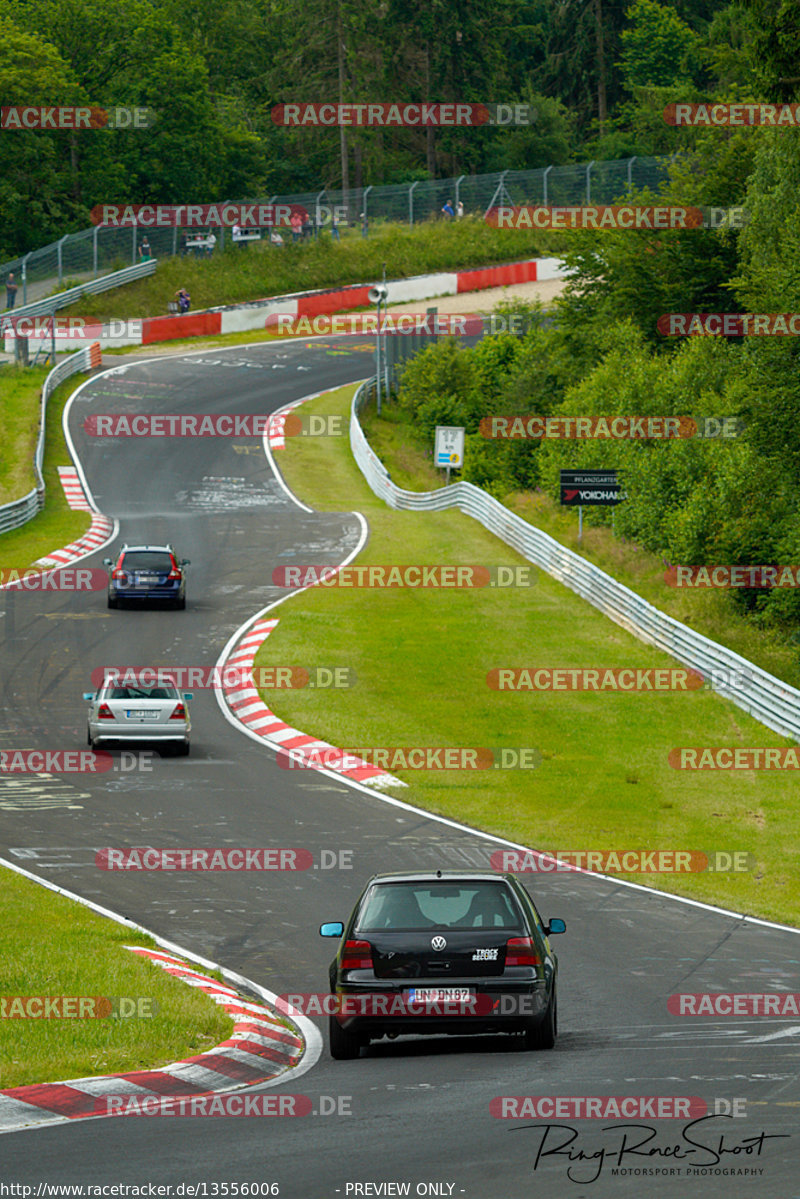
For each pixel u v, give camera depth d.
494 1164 19.80
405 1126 22.19
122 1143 21.53
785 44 100.06
